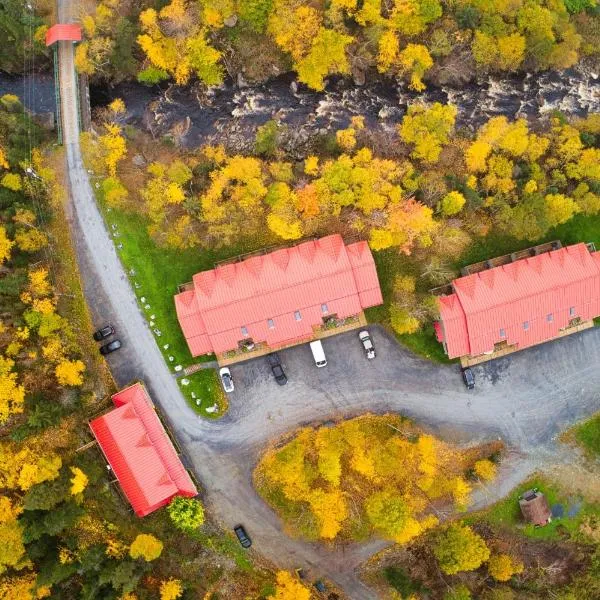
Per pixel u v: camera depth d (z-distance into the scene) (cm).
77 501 5338
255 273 5688
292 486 5744
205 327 5678
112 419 5538
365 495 5903
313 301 5709
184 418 6028
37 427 5350
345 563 5997
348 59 5966
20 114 5753
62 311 5809
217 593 5806
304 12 5594
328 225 5806
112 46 5775
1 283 5219
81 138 5884
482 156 5716
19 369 5353
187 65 5878
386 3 5712
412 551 6012
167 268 6031
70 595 5203
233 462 6022
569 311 5919
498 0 5747
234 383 6066
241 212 5712
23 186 5606
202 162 5897
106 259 6006
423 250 6019
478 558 5594
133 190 5941
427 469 5847
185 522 5641
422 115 5762
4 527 5044
